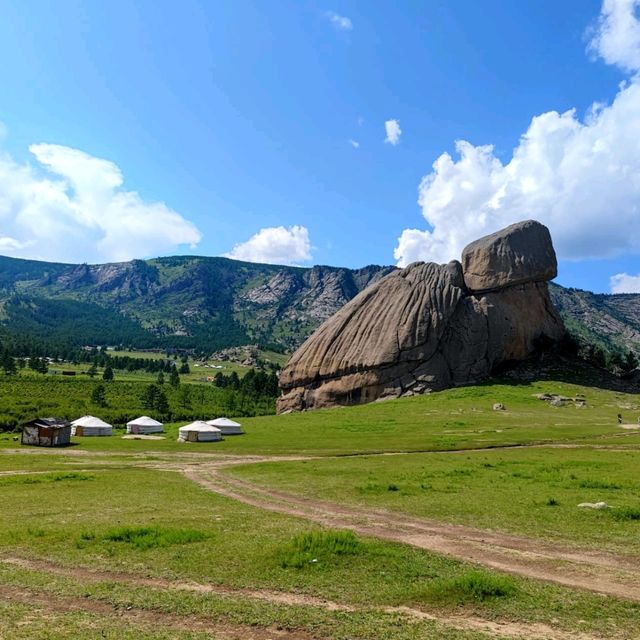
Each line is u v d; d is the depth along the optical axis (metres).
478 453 51.06
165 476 40.19
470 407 91.94
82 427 86.62
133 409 127.94
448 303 119.75
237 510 25.52
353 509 25.52
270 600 13.20
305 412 111.12
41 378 163.88
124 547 17.98
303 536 17.80
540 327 127.38
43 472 43.97
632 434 64.75
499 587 13.56
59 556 17.09
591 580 14.84
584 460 42.28
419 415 88.12
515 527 21.11
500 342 118.12
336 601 13.14
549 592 13.75
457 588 13.68
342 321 126.25
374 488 30.78
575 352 135.38
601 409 89.75
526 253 124.81
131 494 30.88
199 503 27.72
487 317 120.06
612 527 20.86
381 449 56.97
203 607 12.71
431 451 54.84
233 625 11.78
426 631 11.40
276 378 194.12
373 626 11.66
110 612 12.55
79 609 12.75
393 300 123.44
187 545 18.06
